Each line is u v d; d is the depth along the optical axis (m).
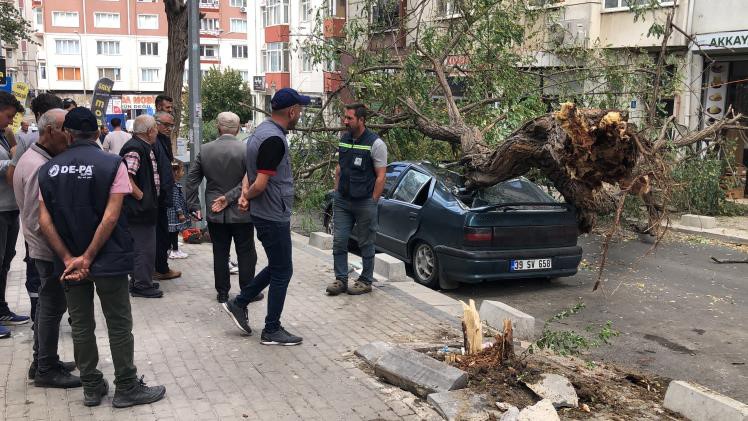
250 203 5.48
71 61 67.69
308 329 6.13
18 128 11.55
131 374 4.36
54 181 4.00
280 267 5.54
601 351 6.30
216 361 5.23
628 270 9.72
